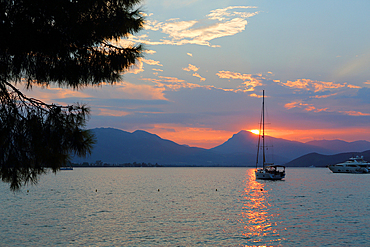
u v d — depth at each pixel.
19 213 44.16
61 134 8.23
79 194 74.00
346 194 73.94
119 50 9.57
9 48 7.98
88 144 8.55
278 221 39.16
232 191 84.25
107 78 9.61
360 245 28.30
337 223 37.59
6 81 8.47
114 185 110.62
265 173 113.62
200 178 175.00
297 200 61.88
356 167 195.62
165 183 125.38
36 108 8.31
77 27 8.38
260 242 29.55
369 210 47.81
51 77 8.93
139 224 37.19
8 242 28.78
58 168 8.34
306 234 32.31
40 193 74.50
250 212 46.38
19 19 7.84
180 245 28.47
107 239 30.22
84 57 9.10
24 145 7.89
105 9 8.84
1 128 7.59
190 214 44.59
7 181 7.92
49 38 8.25
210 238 30.91
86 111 8.66
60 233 32.31
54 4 7.97
